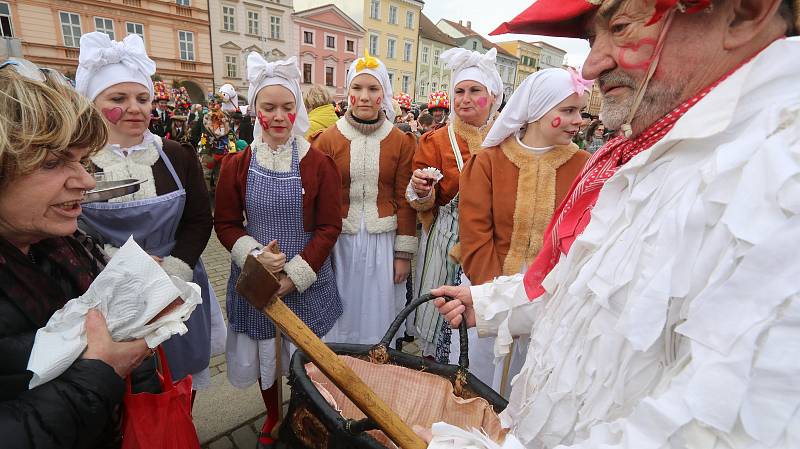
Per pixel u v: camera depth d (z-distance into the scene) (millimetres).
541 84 1597
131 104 1487
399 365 1156
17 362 729
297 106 1790
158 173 1562
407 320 2541
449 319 1183
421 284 2191
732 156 532
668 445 491
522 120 1673
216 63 26000
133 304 778
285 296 1788
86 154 852
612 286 652
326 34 30922
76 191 827
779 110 530
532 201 1620
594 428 601
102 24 21688
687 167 622
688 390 482
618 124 750
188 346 1739
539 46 47188
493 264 1652
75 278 912
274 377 1878
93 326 758
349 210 2188
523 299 1085
